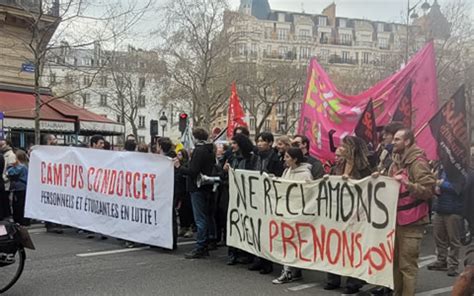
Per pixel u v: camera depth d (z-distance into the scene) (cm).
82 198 862
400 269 523
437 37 2806
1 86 1850
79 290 575
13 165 975
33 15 1623
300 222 604
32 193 945
